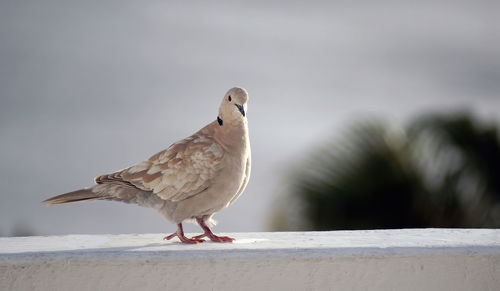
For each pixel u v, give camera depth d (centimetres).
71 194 820
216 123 837
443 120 1688
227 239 806
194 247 643
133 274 587
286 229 1588
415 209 1580
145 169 825
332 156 1608
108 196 830
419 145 1672
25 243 714
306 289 597
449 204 1603
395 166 1589
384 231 802
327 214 1577
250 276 594
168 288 588
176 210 816
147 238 800
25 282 582
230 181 813
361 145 1616
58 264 583
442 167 1641
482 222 1614
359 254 601
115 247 660
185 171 808
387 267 603
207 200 816
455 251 609
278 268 596
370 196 1573
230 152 815
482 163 1645
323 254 600
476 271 609
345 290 600
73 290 585
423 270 606
